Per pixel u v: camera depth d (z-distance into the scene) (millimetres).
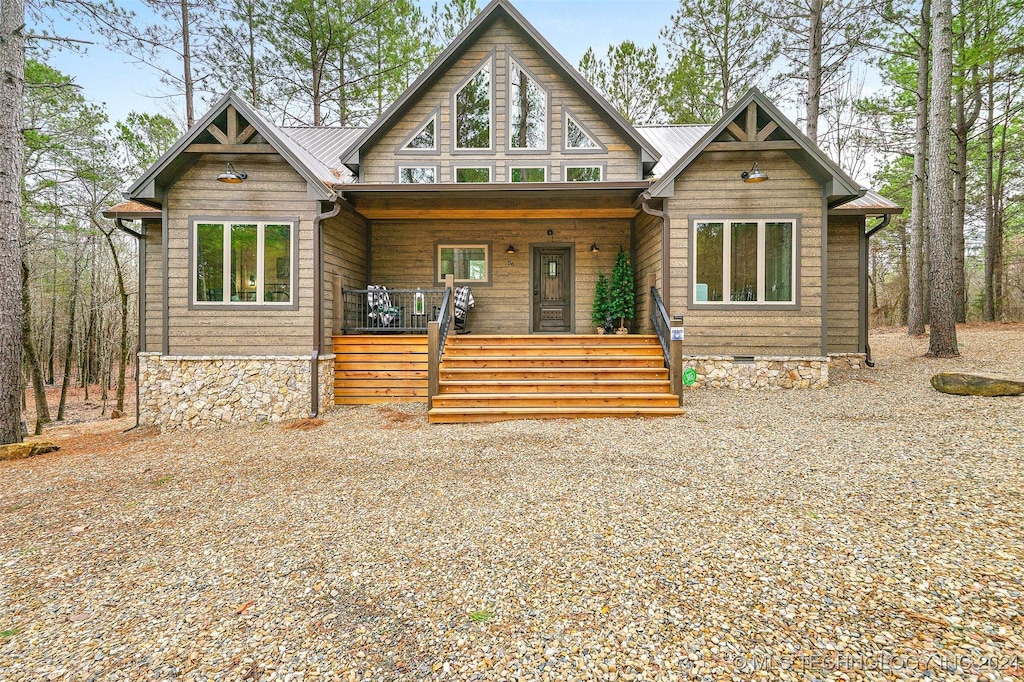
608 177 10734
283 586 3062
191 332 8680
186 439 7578
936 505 3678
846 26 13875
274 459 6031
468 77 10758
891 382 8703
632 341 9125
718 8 16266
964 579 2736
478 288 11719
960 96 15594
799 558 3047
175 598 2996
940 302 10492
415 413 8188
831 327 10406
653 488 4379
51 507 4707
